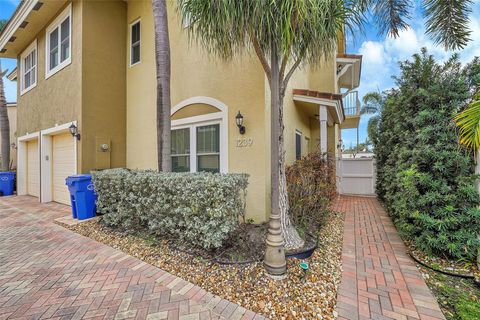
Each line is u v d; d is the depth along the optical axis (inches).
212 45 166.6
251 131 233.5
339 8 149.5
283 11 130.8
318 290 125.9
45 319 107.0
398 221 208.4
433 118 162.2
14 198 426.3
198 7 147.8
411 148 188.9
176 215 180.1
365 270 147.7
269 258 139.9
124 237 204.7
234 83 244.7
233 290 126.3
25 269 151.3
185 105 284.2
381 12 221.5
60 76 351.3
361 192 461.4
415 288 127.7
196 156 276.2
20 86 476.4
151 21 320.5
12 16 390.6
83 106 309.4
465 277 137.2
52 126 368.8
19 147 475.8
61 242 197.8
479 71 153.6
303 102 315.9
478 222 145.6
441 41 200.7
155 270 148.8
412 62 185.8
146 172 224.2
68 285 132.9
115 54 343.6
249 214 230.7
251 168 232.4
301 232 194.1
